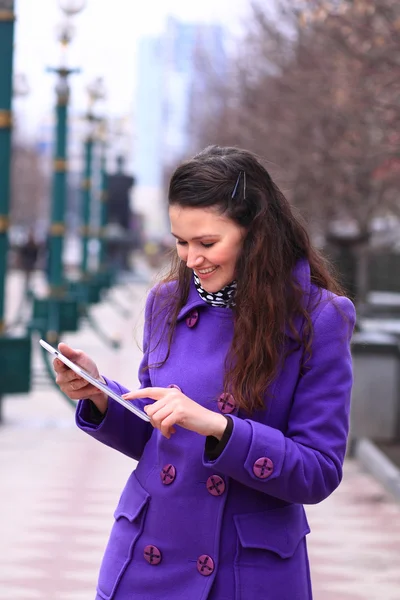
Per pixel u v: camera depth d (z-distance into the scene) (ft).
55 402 41.34
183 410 8.01
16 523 23.22
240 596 8.28
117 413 9.22
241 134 63.82
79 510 24.66
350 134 34.63
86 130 83.20
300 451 8.23
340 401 8.50
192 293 9.00
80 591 18.48
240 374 8.41
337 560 20.88
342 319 8.64
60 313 56.13
